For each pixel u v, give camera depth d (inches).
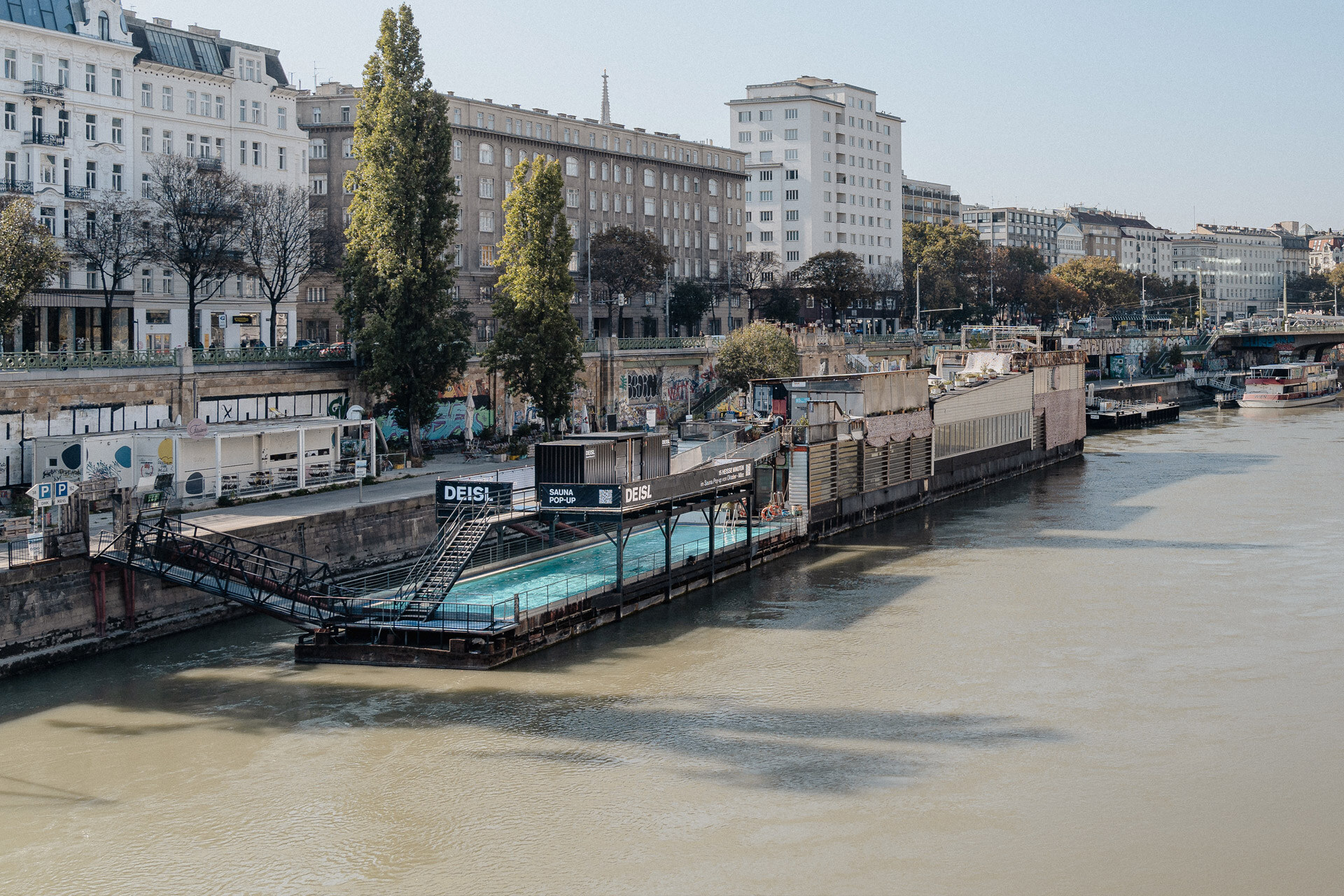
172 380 2881.4
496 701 1822.1
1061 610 2329.0
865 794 1518.2
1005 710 1791.3
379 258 3211.1
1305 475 4072.3
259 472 2728.8
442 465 3309.5
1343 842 1390.3
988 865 1343.5
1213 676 1940.2
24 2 3533.5
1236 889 1295.5
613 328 5674.2
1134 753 1637.6
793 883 1305.4
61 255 3102.9
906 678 1932.8
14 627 1903.3
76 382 2669.8
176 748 1647.4
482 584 2295.8
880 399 3499.0
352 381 3356.3
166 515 2402.8
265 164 4311.0
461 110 5447.8
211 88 4106.8
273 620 2279.8
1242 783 1542.8
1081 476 4266.7
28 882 1316.4
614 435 2445.9
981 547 2957.7
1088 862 1348.4
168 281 3944.4
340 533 2482.8
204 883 1314.0
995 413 4232.3
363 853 1375.5
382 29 3189.0
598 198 6235.2
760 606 2375.7
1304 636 2149.4
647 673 1952.5
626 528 2568.9
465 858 1363.2
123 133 3794.3
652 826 1434.5
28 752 1627.7
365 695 1850.4
